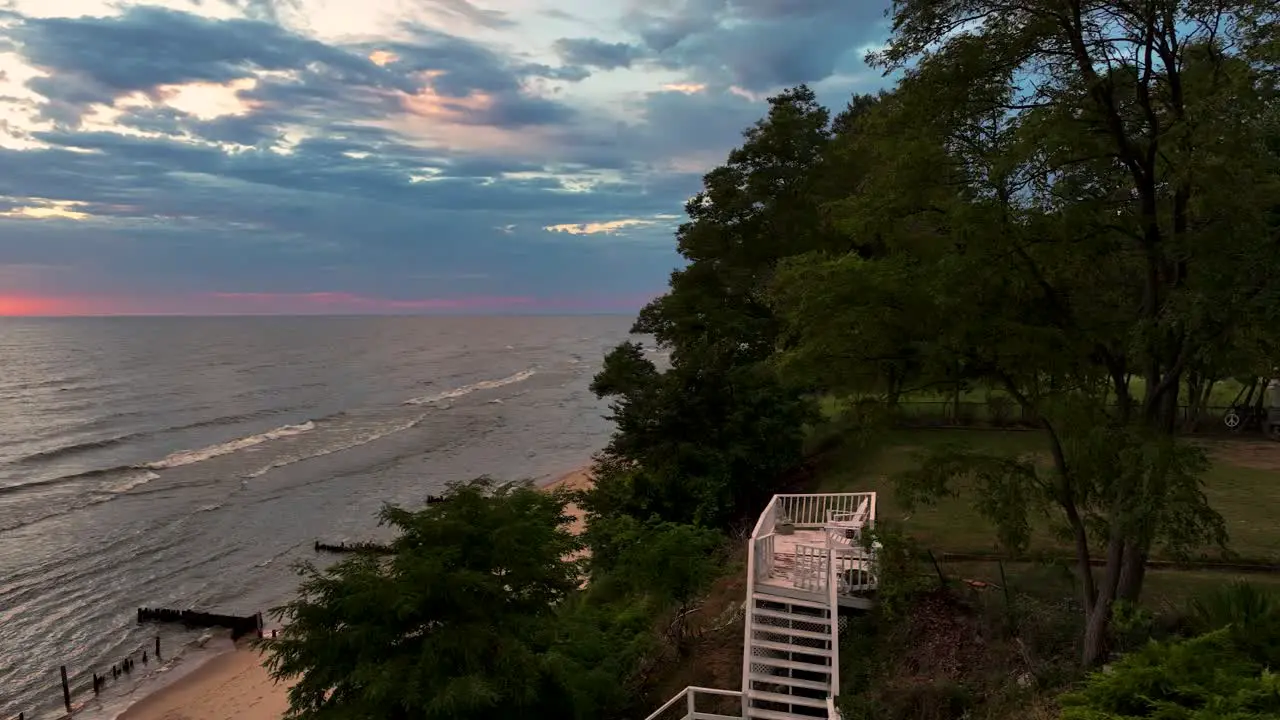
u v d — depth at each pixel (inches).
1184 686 267.7
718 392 1031.6
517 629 457.4
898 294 430.3
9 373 4859.7
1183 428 1099.3
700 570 602.9
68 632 1023.0
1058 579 540.4
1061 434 417.1
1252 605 375.2
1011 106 418.3
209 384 4284.0
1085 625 462.3
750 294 1416.1
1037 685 422.6
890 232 466.6
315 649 434.3
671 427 1016.2
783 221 1435.8
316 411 3186.5
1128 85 398.6
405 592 430.9
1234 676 266.2
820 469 1096.2
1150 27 367.2
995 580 557.9
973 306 415.5
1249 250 340.8
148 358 6333.7
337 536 1422.2
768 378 1043.3
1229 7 366.6
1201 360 366.3
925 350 439.5
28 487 1812.3
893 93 456.4
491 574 469.7
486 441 2463.1
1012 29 407.8
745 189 1505.9
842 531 602.5
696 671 562.3
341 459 2151.8
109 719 805.9
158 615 1054.4
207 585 1190.9
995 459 440.1
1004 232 383.6
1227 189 345.1
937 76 417.4
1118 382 422.3
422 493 1750.7
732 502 963.3
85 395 3720.5
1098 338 410.6
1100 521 413.1
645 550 621.0
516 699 436.8
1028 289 420.2
